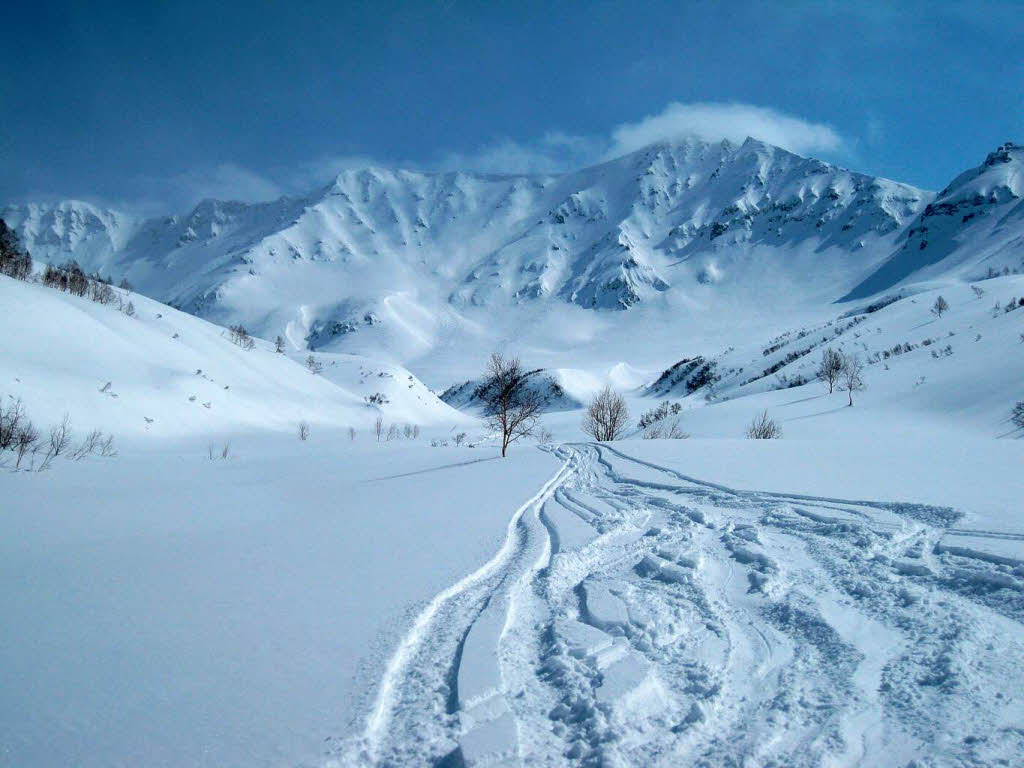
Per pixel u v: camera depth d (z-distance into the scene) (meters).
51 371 27.02
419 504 11.40
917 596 5.34
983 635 4.53
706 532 8.31
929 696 3.80
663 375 148.12
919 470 11.60
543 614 5.52
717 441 20.38
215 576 6.64
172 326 44.03
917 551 6.52
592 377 145.00
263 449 29.00
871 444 17.17
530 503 11.22
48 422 23.45
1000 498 8.48
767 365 109.75
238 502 12.51
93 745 3.36
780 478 11.48
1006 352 52.19
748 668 4.35
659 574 6.50
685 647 4.68
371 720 3.66
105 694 3.96
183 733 3.50
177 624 5.19
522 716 3.79
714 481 11.62
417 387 72.12
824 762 3.22
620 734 3.49
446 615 5.42
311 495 13.47
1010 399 41.47
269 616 5.36
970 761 3.15
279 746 3.39
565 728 3.68
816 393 57.41
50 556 7.66
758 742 3.42
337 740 3.45
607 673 4.17
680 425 52.28
